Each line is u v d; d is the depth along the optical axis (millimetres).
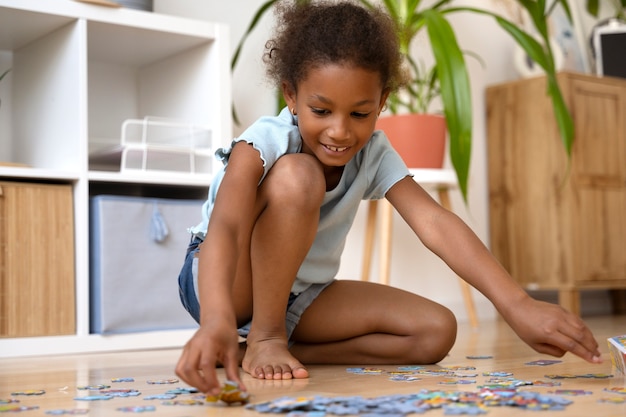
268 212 1266
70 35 2078
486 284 1222
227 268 1014
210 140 2287
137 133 2549
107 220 2016
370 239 2646
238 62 2701
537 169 3152
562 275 3080
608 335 2201
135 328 2047
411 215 1365
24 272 1936
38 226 1963
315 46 1180
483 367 1377
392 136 2588
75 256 2016
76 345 1967
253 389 1099
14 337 1909
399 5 2494
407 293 1474
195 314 1483
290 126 1323
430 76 2861
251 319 1427
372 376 1247
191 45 2326
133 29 2152
